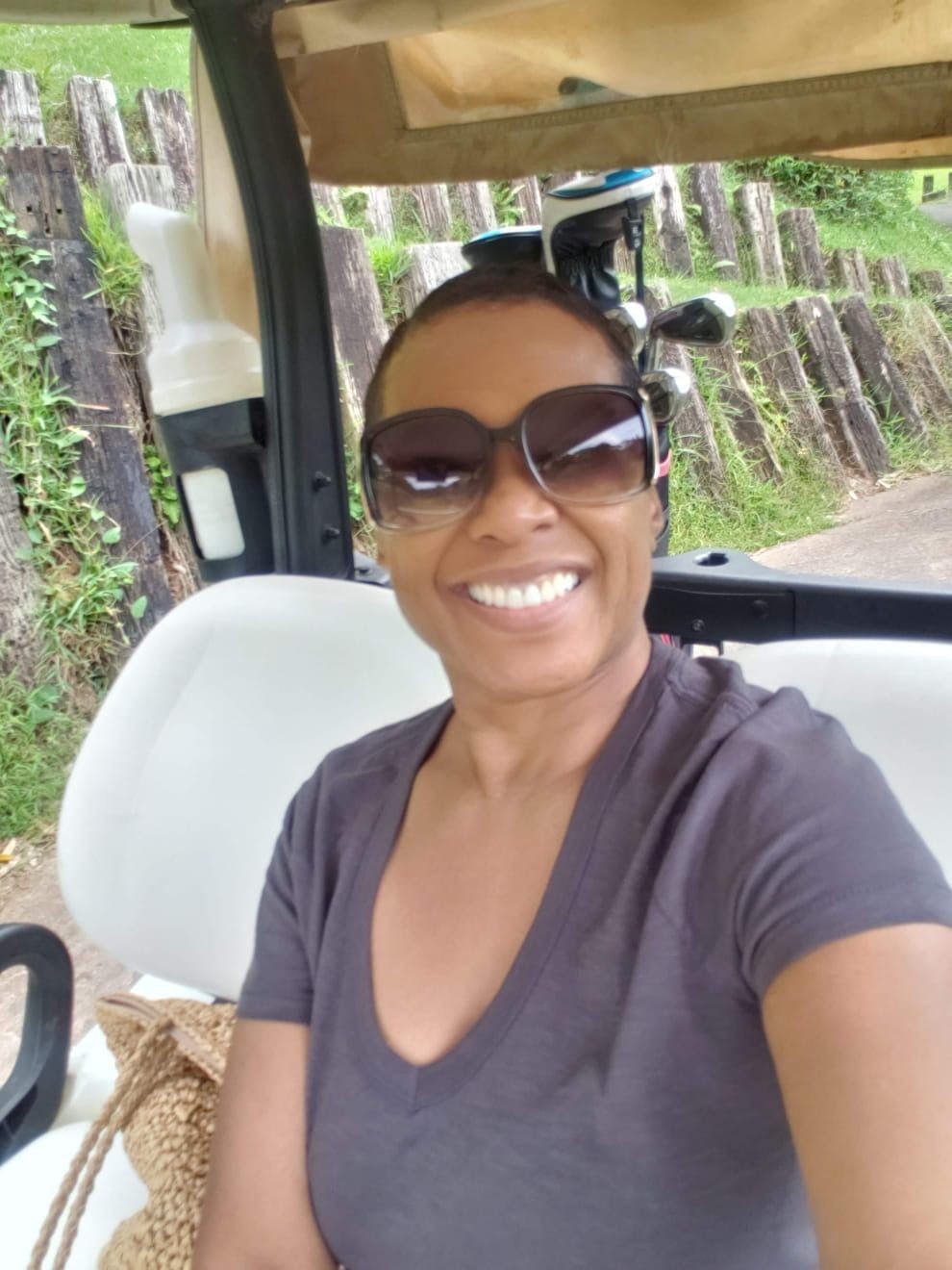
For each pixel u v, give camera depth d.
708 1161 0.39
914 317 2.34
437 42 0.86
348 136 0.94
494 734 0.50
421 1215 0.44
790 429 1.99
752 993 0.39
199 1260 0.53
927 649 0.60
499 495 0.47
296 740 0.81
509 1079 0.42
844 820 0.39
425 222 2.43
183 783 0.82
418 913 0.50
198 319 0.91
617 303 1.07
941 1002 0.34
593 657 0.48
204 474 0.94
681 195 2.42
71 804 0.84
